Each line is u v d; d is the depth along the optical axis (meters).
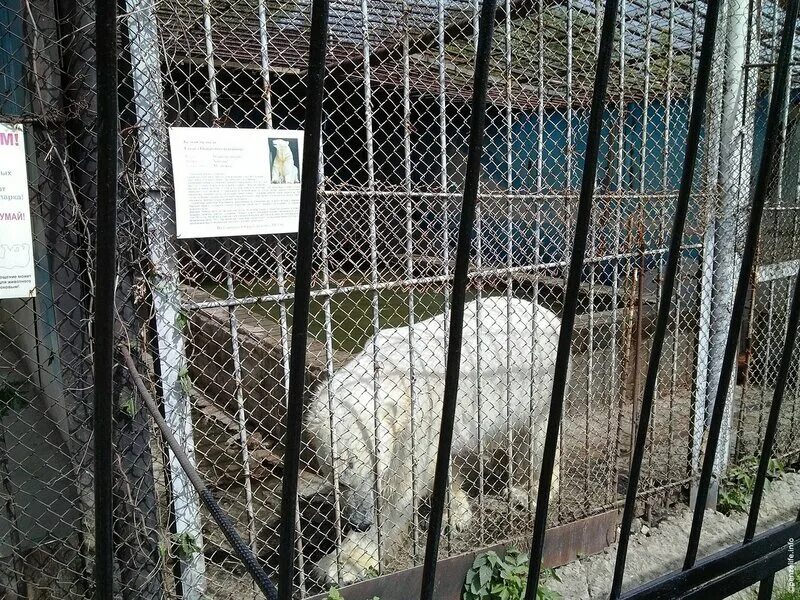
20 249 2.17
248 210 2.55
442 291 3.21
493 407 3.41
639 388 3.79
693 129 1.13
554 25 4.14
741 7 3.71
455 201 3.30
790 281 4.80
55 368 3.07
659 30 4.23
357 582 2.97
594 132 1.02
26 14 2.18
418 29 3.92
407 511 3.42
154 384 2.48
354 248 2.97
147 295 2.46
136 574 2.50
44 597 2.67
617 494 3.86
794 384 5.19
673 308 4.19
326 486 4.04
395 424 3.23
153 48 2.36
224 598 2.96
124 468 2.44
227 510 3.85
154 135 2.39
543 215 3.58
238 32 3.27
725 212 3.91
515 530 3.54
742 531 3.88
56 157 2.22
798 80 4.64
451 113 7.57
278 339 4.79
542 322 3.89
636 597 1.28
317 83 0.80
